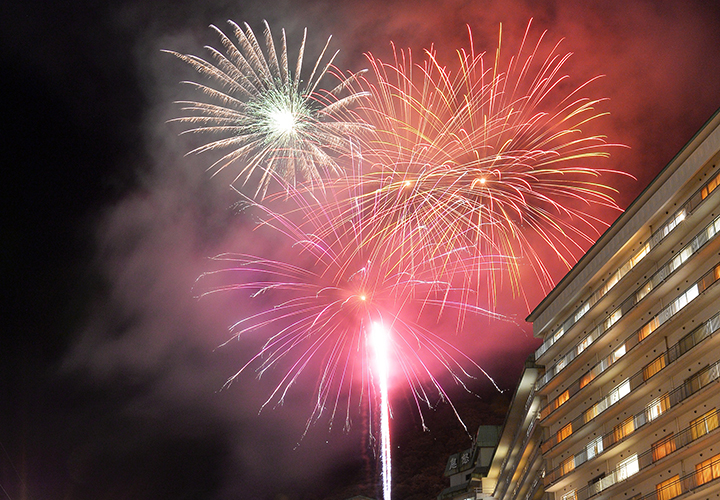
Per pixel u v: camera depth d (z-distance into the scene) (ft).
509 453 254.27
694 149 147.54
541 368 212.02
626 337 169.78
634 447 162.20
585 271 188.24
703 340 138.21
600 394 179.73
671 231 152.46
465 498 291.38
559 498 192.95
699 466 139.33
